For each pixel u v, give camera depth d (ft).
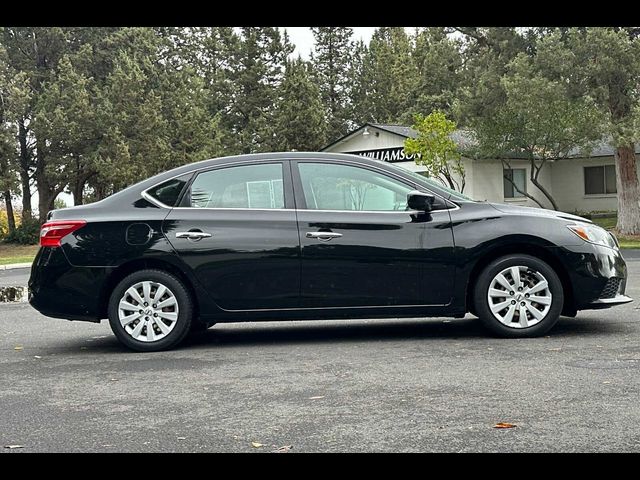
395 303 23.70
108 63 159.94
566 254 23.65
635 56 79.25
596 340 22.91
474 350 21.95
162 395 17.92
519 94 83.97
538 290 23.66
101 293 23.80
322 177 24.29
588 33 79.51
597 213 106.83
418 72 205.26
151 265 24.00
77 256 23.72
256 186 24.21
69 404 17.34
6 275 69.10
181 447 13.88
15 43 151.12
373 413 15.65
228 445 13.91
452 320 28.58
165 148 136.98
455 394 16.93
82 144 137.39
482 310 23.72
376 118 201.46
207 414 16.07
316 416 15.58
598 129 81.56
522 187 109.50
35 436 14.84
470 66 113.70
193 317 24.22
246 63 179.32
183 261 23.54
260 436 14.38
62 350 24.88
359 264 23.54
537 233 23.61
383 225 23.68
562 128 84.17
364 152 113.80
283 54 184.34
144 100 140.56
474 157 96.68
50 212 24.56
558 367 19.29
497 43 99.25
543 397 16.42
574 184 110.83
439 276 23.62
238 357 22.30
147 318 23.76
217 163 24.48
